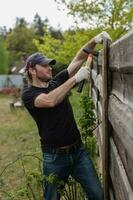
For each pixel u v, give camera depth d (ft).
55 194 16.43
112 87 15.02
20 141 47.14
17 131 54.95
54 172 16.29
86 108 20.40
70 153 16.16
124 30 46.96
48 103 15.42
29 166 31.65
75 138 16.26
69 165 16.33
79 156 16.38
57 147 16.07
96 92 24.95
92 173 16.40
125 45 9.98
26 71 16.20
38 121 16.35
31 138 48.19
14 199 19.25
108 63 15.23
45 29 62.75
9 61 270.46
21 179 28.84
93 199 16.48
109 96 15.38
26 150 41.19
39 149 39.81
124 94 11.46
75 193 17.30
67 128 16.07
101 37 16.52
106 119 15.90
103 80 15.56
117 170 13.56
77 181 16.69
